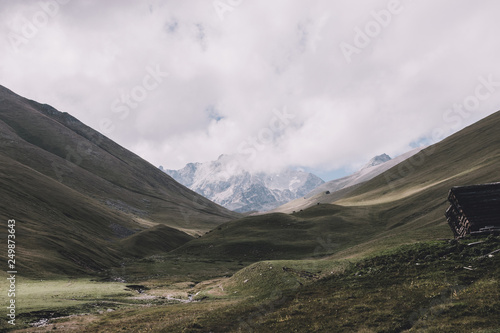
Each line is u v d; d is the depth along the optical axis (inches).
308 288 1424.7
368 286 1259.8
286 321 1061.1
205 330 1088.2
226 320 1176.8
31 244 2935.5
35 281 2150.6
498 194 1640.0
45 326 1230.3
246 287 1888.5
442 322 823.7
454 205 1731.1
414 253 1421.0
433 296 1005.8
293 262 2026.3
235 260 3956.7
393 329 850.8
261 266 2075.5
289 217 5344.5
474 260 1222.3
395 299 1055.6
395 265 1380.4
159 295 2130.9
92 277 2748.5
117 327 1224.8
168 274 3211.1
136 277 3031.5
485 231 1476.4
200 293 2063.2
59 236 3496.6
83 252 3427.7
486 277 1066.1
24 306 1454.2
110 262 3690.9
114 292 2062.0
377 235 3836.1
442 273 1189.7
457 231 1733.5
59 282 2239.2
